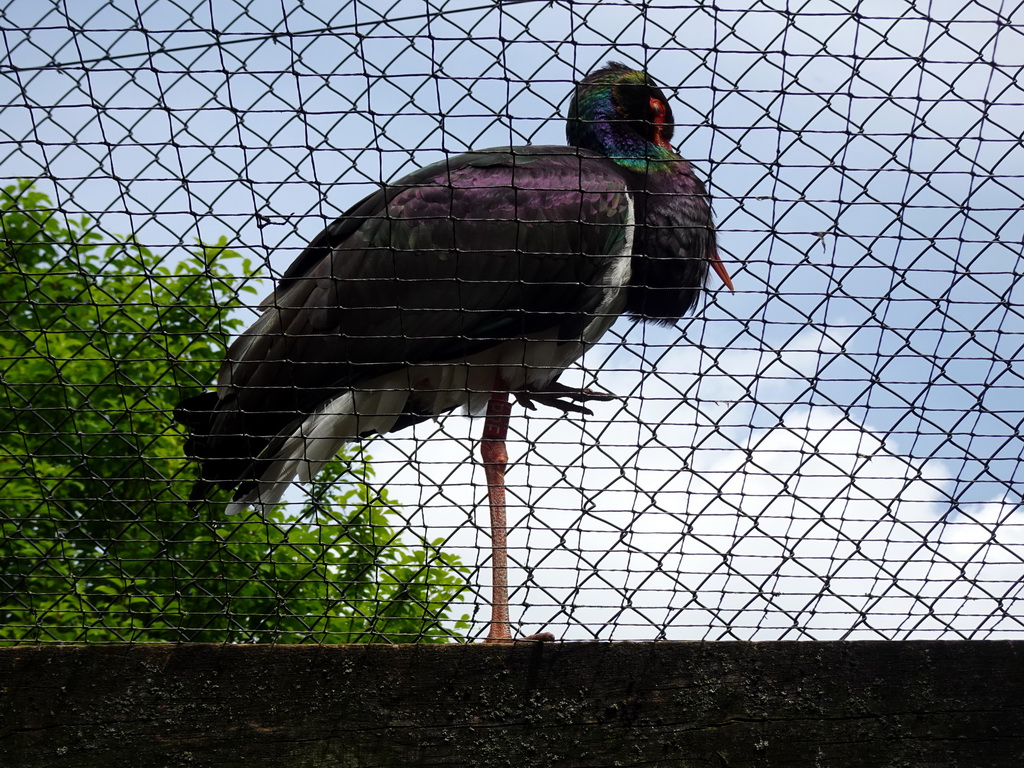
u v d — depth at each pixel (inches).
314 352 158.9
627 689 117.6
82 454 121.3
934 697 118.8
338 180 104.6
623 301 173.6
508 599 128.0
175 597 123.0
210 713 116.2
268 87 103.1
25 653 116.9
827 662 119.4
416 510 116.6
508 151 123.3
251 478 160.9
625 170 182.2
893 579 118.0
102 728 115.5
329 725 115.9
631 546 115.0
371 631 124.0
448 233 159.2
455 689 117.0
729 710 117.5
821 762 116.7
